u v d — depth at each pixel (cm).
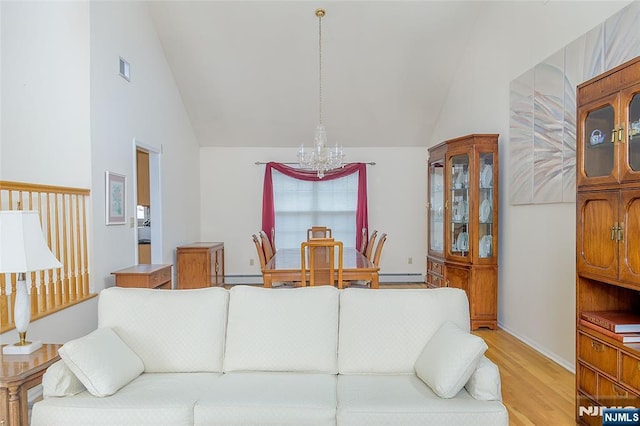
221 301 218
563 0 300
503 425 164
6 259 179
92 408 167
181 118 549
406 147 641
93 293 319
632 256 182
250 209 640
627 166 184
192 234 595
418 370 194
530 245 350
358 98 559
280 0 427
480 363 178
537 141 334
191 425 169
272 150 638
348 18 450
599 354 204
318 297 217
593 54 265
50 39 323
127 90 388
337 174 632
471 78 473
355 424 164
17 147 323
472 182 405
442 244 466
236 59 498
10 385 163
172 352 207
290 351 204
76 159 323
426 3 434
